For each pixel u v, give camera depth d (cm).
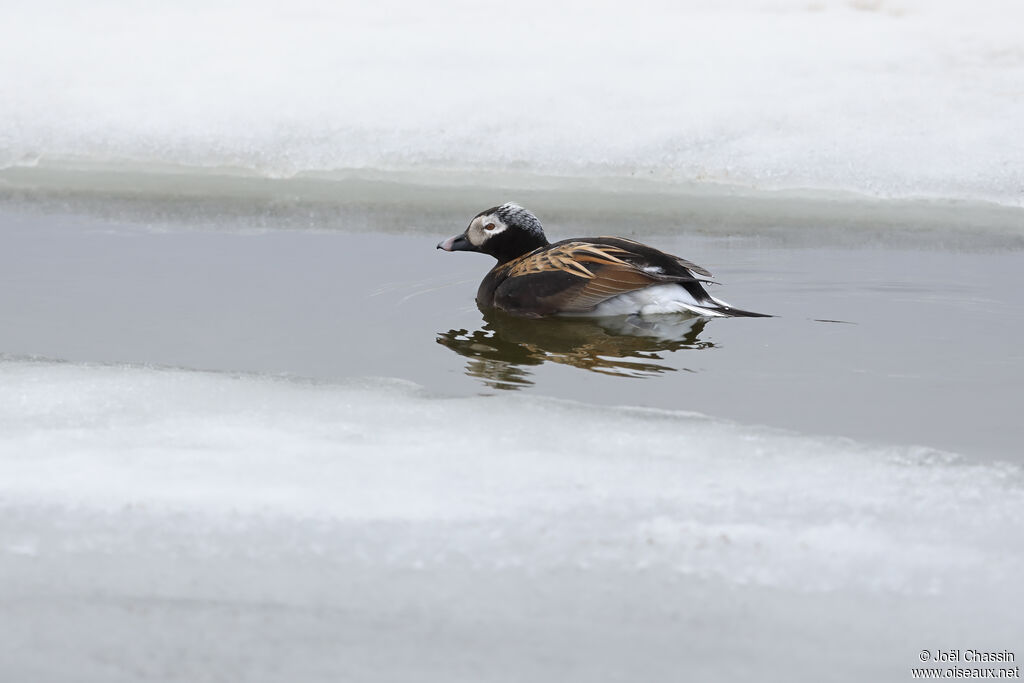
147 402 969
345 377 1065
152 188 1722
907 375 1092
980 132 1802
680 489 814
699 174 1738
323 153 1814
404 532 738
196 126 1877
